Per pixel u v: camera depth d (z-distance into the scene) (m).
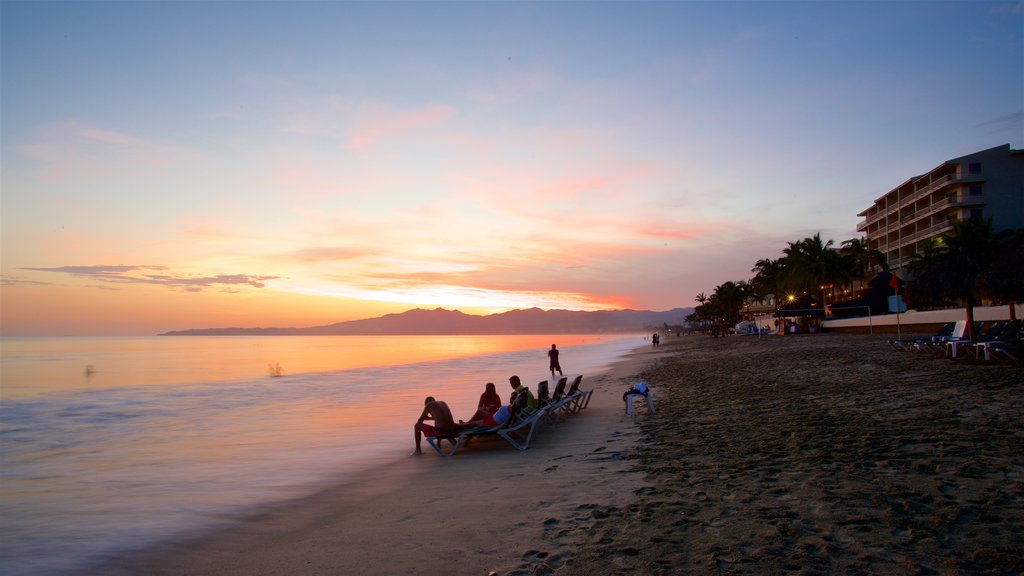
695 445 8.32
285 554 5.07
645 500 5.74
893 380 13.86
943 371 14.52
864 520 4.57
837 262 66.44
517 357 56.75
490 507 6.03
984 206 64.69
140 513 6.60
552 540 4.82
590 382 23.31
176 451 10.70
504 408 9.82
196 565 4.96
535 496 6.32
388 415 15.14
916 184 73.62
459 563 4.49
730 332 97.38
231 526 6.03
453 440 10.02
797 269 67.38
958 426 7.91
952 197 66.94
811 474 6.12
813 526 4.55
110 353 89.94
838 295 77.38
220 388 25.47
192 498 7.21
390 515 6.04
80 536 5.83
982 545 3.92
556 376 29.19
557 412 13.46
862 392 12.33
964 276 17.62
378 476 8.12
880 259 69.06
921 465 6.04
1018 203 64.25
